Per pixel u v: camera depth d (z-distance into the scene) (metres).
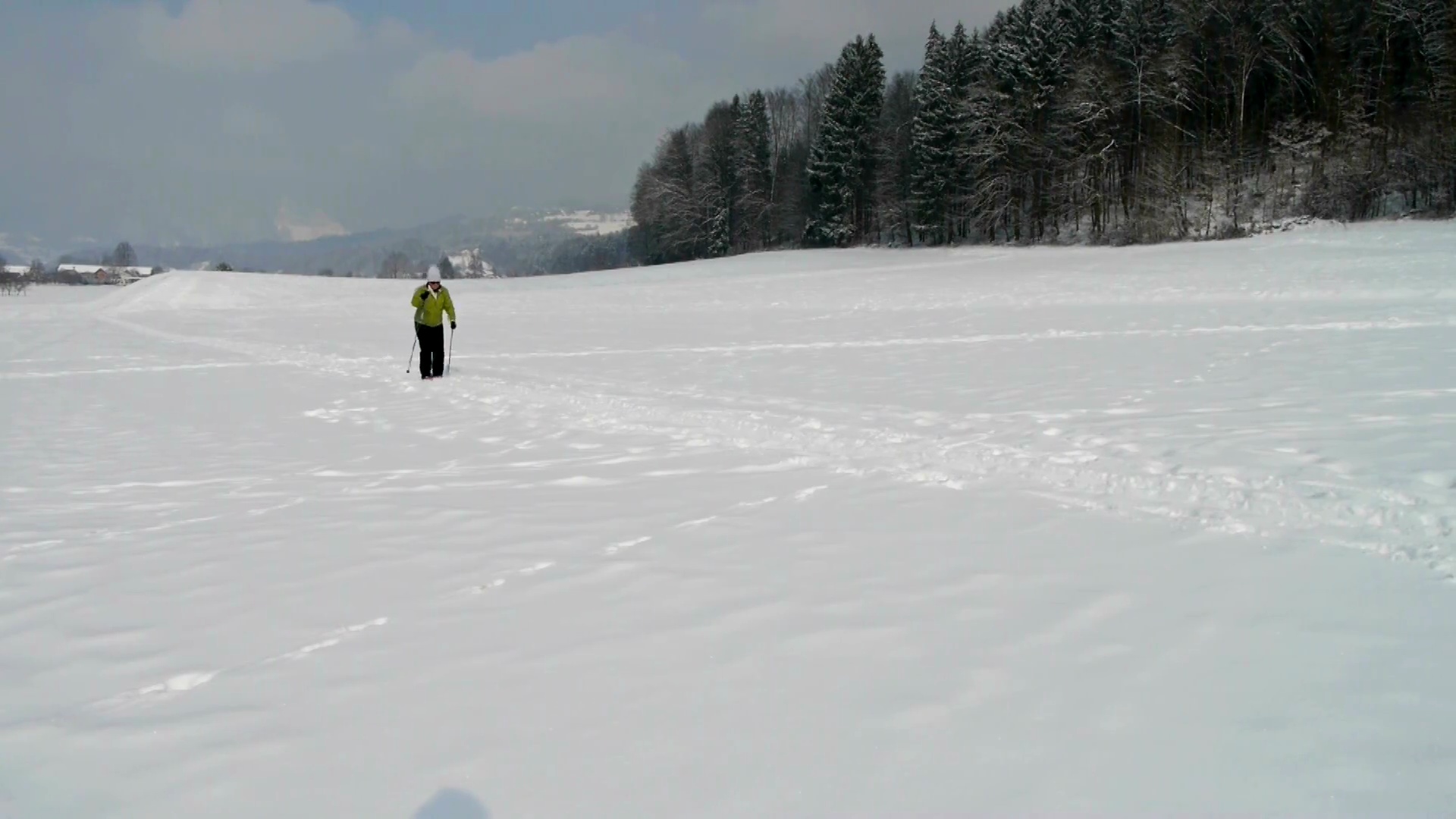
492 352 17.45
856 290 30.58
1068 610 4.00
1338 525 5.00
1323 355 11.11
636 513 5.94
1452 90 42.59
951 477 6.52
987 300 24.23
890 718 3.10
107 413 11.36
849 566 4.70
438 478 7.27
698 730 3.07
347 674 3.64
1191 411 8.17
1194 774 2.70
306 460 8.23
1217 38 51.81
